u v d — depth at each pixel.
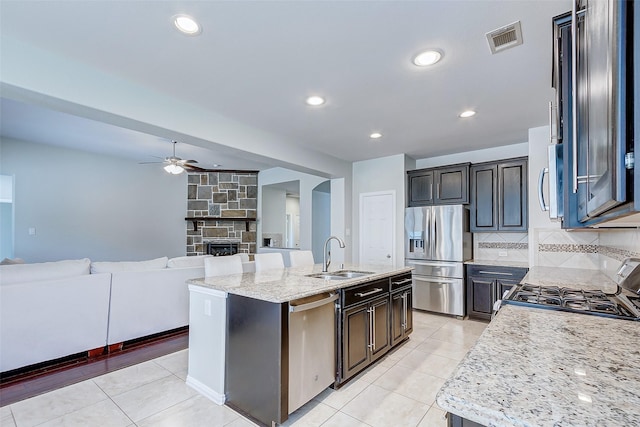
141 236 6.97
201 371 2.50
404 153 5.17
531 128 3.92
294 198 10.80
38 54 2.25
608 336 1.19
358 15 1.89
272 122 3.71
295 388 2.14
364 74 2.59
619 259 2.60
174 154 5.91
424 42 2.15
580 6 0.96
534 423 0.63
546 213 3.83
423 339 3.65
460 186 4.69
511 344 1.11
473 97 3.02
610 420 0.63
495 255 4.79
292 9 1.84
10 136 5.17
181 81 2.72
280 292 2.15
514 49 2.22
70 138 5.25
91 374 2.76
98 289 3.18
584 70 0.89
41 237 5.70
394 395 2.44
